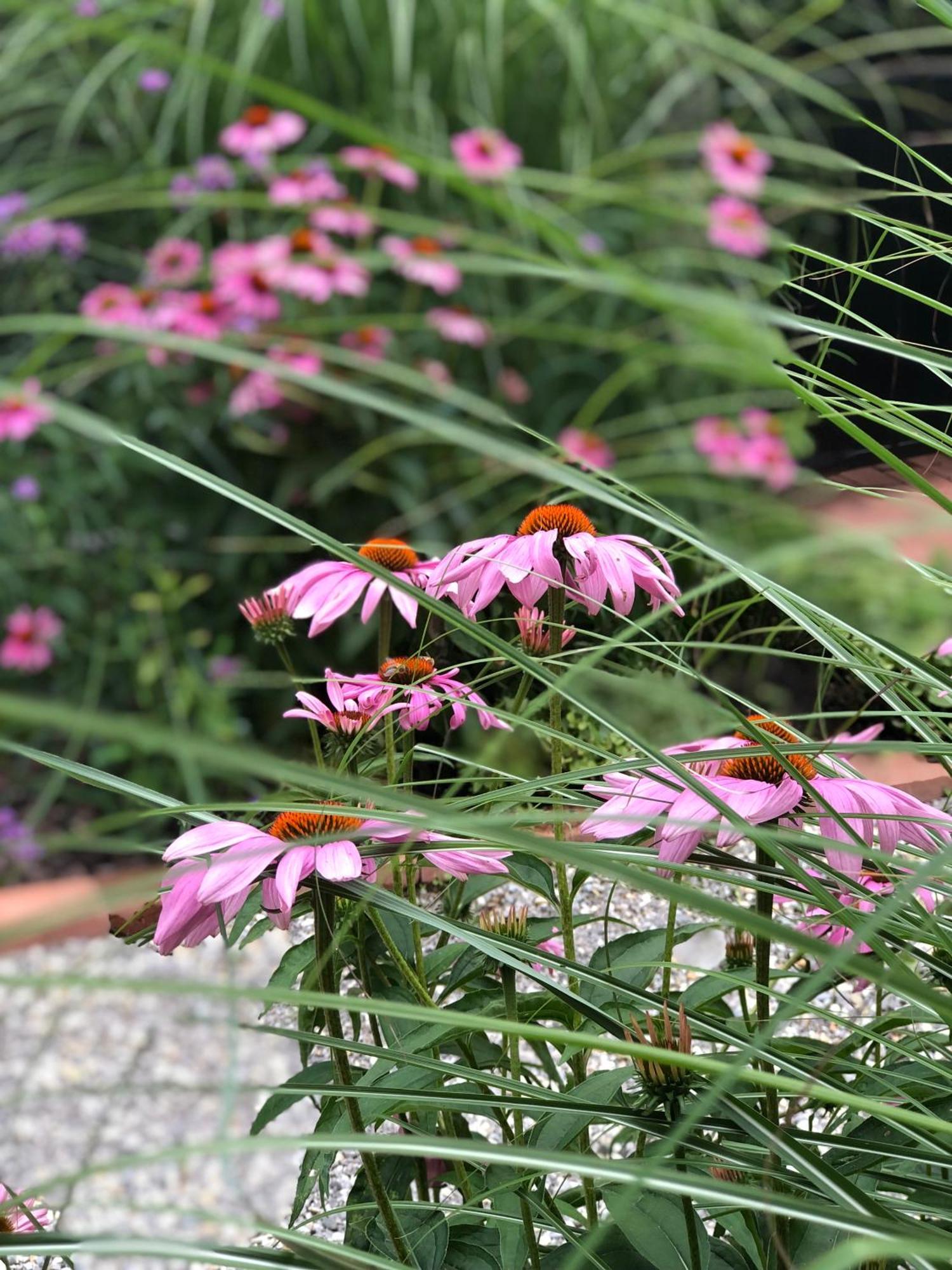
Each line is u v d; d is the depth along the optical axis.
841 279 1.13
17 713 0.30
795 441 1.86
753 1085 0.73
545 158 2.41
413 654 0.78
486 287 2.23
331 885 0.63
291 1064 1.33
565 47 2.46
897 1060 0.77
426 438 2.04
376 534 2.10
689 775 0.56
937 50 2.24
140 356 2.01
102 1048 1.35
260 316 2.05
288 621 0.82
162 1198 1.17
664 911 1.35
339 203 2.11
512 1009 0.73
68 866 1.86
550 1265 0.70
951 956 0.68
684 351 1.21
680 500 1.98
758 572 0.64
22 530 2.13
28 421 1.99
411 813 0.62
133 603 2.09
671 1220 0.65
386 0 2.49
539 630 0.77
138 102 2.48
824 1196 0.58
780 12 2.50
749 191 2.08
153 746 0.33
